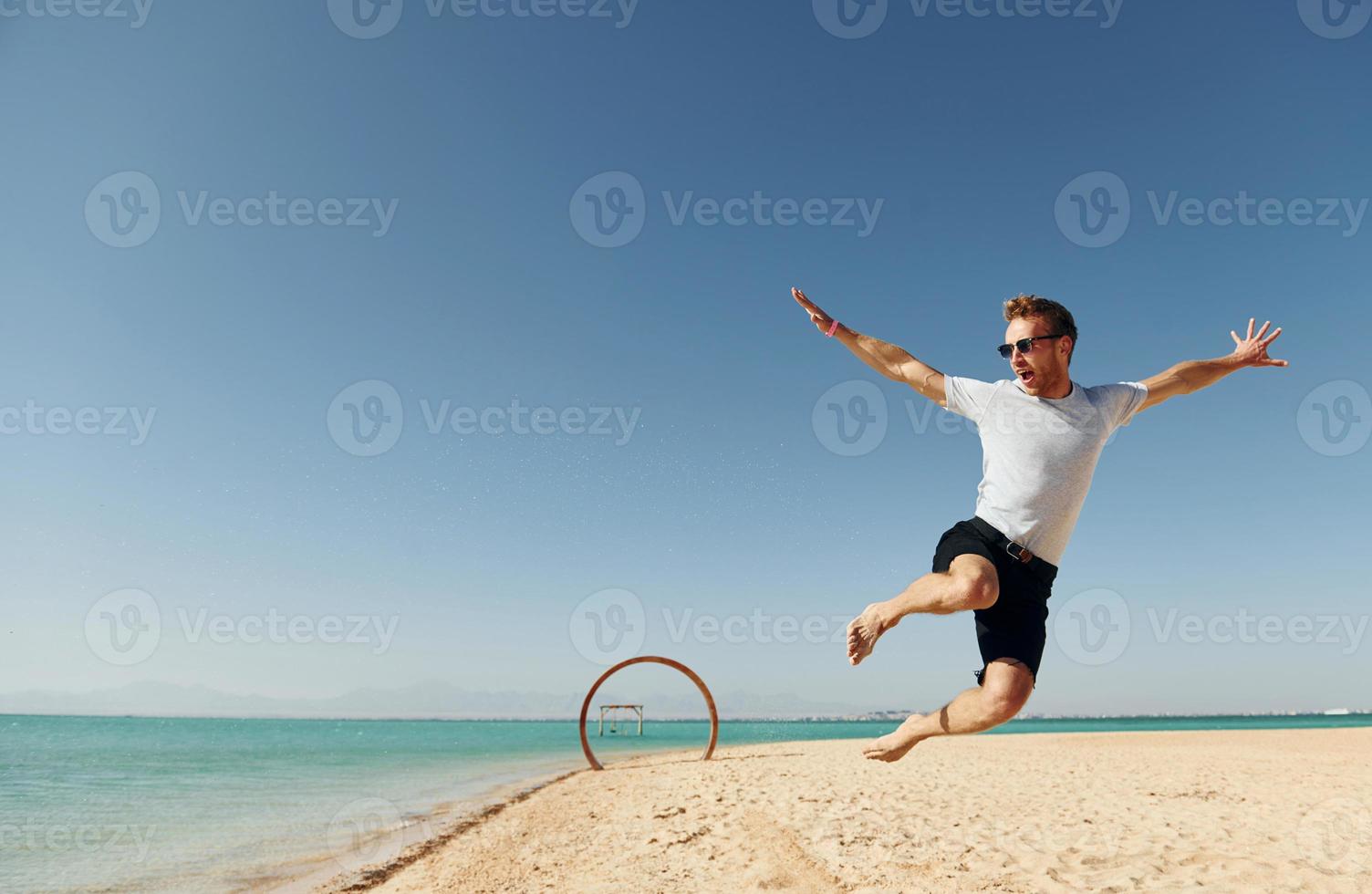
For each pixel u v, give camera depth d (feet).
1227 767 46.34
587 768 58.75
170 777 52.90
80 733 115.44
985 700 10.32
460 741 114.01
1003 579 10.84
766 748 74.33
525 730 191.52
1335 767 46.01
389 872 23.00
